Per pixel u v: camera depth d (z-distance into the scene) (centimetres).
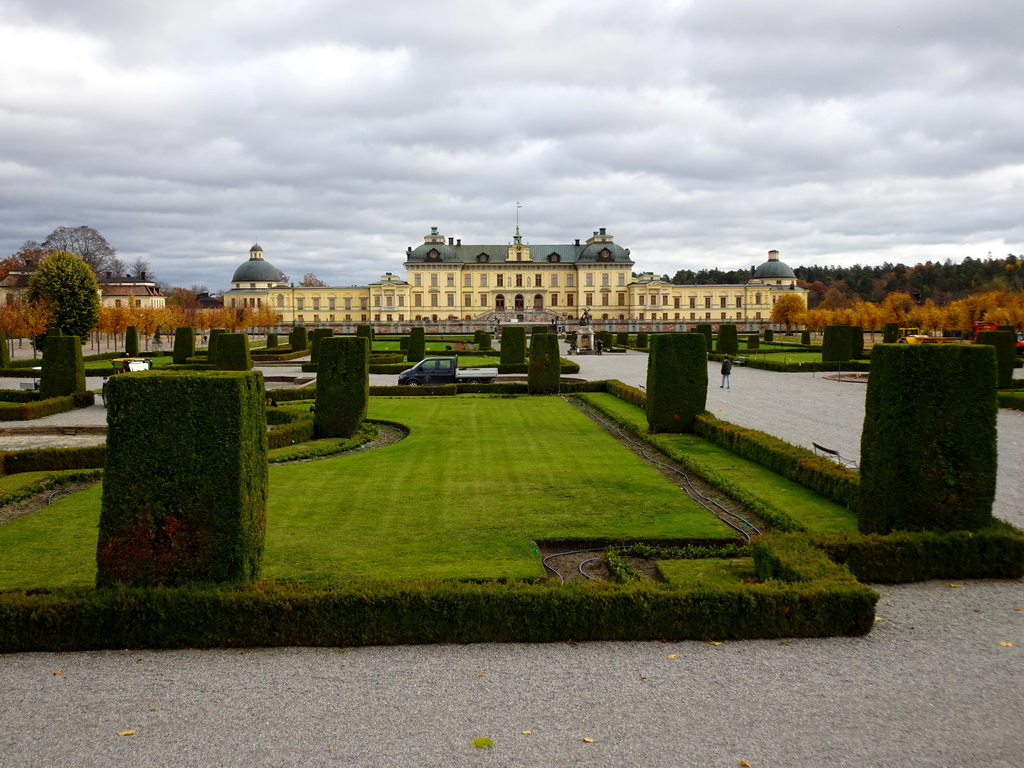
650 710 831
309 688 885
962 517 1262
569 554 1366
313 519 1556
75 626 987
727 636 1016
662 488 1823
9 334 7588
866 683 891
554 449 2378
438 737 780
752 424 2805
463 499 1725
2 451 2061
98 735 786
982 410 1260
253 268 16450
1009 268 17725
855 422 2866
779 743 767
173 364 5738
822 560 1125
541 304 15938
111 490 1035
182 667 941
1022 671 919
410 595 1006
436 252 15675
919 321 11050
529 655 971
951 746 762
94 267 13412
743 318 16200
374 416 3155
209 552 1050
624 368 5734
